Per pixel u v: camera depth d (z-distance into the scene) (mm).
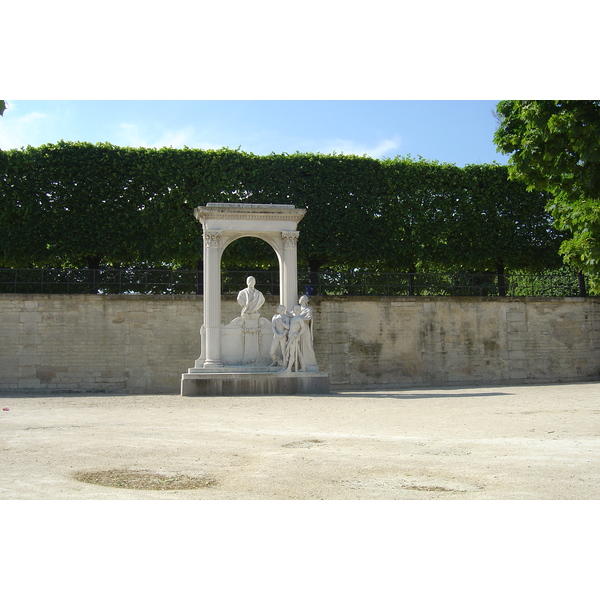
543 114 15320
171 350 32062
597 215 16484
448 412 17000
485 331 35625
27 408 18891
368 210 35500
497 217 36844
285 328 24953
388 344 34375
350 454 10352
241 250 33500
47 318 31234
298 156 35406
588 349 36844
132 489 7949
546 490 7664
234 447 11164
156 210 33438
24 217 32125
